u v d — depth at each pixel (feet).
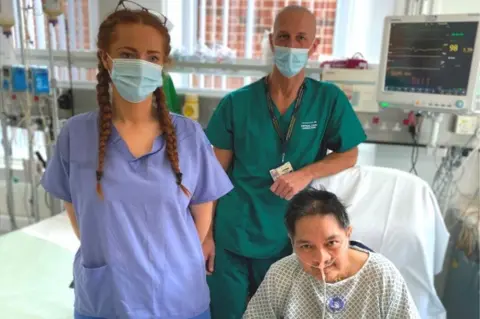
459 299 7.34
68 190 4.21
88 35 9.91
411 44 7.07
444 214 7.92
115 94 3.99
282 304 4.34
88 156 3.92
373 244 5.97
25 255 7.11
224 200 5.92
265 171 5.79
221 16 9.68
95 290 3.92
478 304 6.63
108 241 3.82
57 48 9.97
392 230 5.94
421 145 8.24
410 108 7.36
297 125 5.73
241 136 5.81
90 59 9.78
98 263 3.93
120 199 3.83
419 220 5.96
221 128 5.89
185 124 4.22
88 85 9.73
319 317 4.17
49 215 10.23
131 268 3.86
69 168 4.01
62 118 9.75
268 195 5.80
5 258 6.98
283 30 5.38
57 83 9.57
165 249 3.94
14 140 10.21
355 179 6.15
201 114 9.23
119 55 3.76
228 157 6.05
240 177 5.88
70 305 5.98
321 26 9.45
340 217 3.89
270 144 5.74
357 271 4.08
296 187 5.36
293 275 4.28
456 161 7.97
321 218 3.82
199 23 9.82
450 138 8.02
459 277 7.38
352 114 5.96
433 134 7.96
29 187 10.22
